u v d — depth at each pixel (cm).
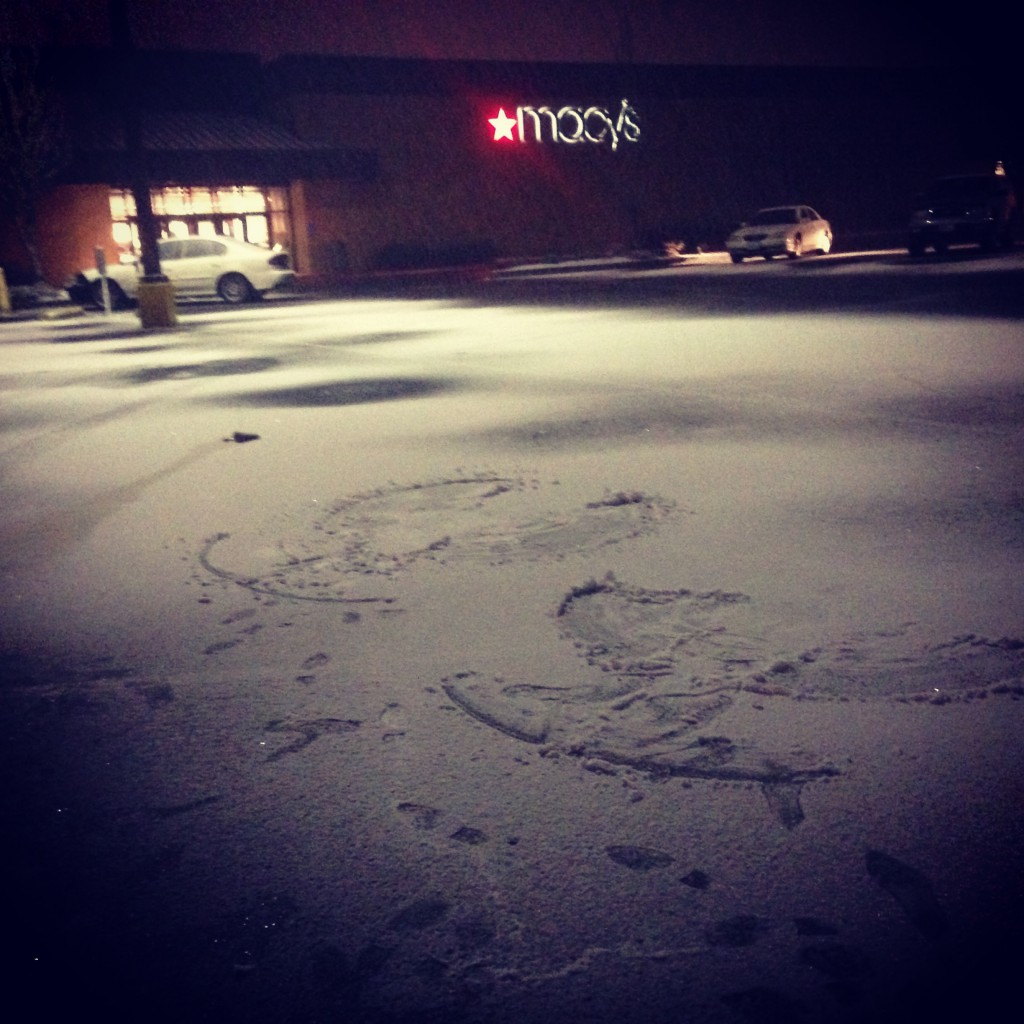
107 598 535
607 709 387
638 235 4603
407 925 273
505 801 329
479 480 745
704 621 467
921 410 942
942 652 425
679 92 4691
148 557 602
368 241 3966
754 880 285
